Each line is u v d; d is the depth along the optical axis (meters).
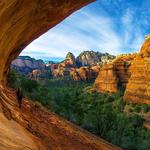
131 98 136.88
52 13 11.44
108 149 19.22
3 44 9.96
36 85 47.72
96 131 38.38
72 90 152.25
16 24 9.66
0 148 5.48
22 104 16.47
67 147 12.88
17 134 7.11
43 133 12.00
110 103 133.38
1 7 7.31
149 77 134.75
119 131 40.56
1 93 12.20
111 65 186.38
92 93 173.62
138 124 71.31
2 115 7.54
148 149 39.03
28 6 9.40
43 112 19.53
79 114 52.47
